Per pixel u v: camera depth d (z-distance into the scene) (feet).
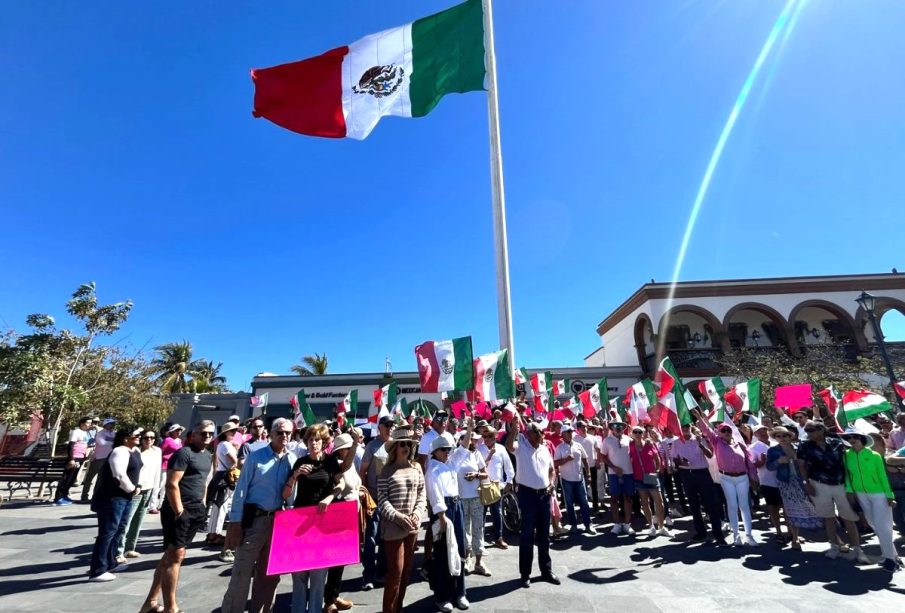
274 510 12.44
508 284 27.37
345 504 12.60
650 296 78.23
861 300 40.78
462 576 14.40
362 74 25.22
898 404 38.14
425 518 28.63
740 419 33.22
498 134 27.76
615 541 23.21
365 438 35.65
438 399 82.58
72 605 14.48
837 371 62.13
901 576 17.04
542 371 81.97
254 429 24.61
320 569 12.27
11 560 19.66
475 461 19.97
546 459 17.65
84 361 59.52
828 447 20.56
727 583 16.53
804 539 22.75
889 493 18.24
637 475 24.48
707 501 22.67
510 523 24.61
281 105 24.49
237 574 11.74
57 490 34.73
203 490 15.46
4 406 47.88
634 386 34.04
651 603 14.62
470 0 27.68
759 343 82.17
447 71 26.71
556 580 16.61
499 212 27.76
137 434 19.17
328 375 84.07
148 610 13.46
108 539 17.33
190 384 117.39
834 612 13.83
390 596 12.37
